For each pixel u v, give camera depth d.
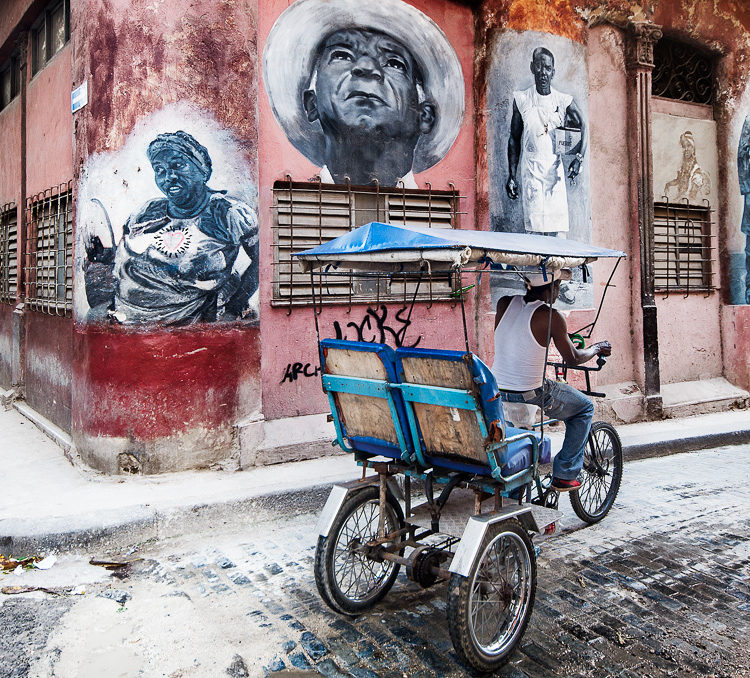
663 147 8.97
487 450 3.21
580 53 8.00
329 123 6.73
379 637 3.48
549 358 7.51
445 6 7.37
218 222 5.84
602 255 4.05
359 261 3.56
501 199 7.57
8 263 9.68
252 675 3.13
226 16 5.84
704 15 8.96
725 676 3.13
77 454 6.13
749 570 4.32
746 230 9.56
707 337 9.45
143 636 3.48
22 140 8.78
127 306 5.57
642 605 3.84
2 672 3.13
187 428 5.76
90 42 5.67
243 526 5.15
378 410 3.60
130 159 5.57
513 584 3.38
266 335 6.40
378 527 3.76
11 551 4.46
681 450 7.53
